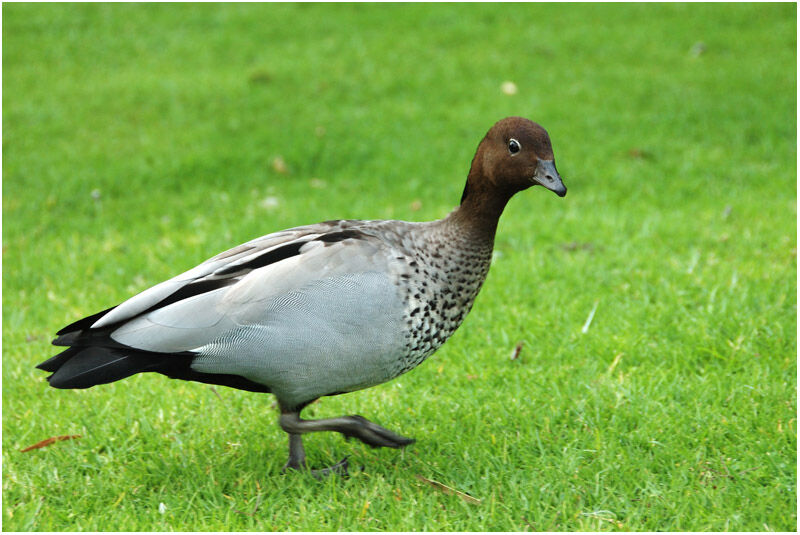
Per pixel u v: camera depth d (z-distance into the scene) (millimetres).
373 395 8758
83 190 15227
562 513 6609
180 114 18484
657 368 8805
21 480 7355
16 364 9617
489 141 7047
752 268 11125
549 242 12781
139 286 11695
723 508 6668
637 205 14195
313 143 17125
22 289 11922
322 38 23031
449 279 6953
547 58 21453
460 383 8953
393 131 17719
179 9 25109
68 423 8305
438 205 14617
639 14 24281
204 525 6582
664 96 19062
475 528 6496
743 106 18297
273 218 13914
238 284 6496
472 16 24281
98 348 6461
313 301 6426
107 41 22938
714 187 14891
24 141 17266
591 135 17297
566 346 9492
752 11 23891
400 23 23875
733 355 8977
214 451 7773
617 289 10836
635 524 6512
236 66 21375
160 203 14789
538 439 7598
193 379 6719
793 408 8023
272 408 8648
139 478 7320
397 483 7047
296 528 6547
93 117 18453
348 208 14266
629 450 7445
